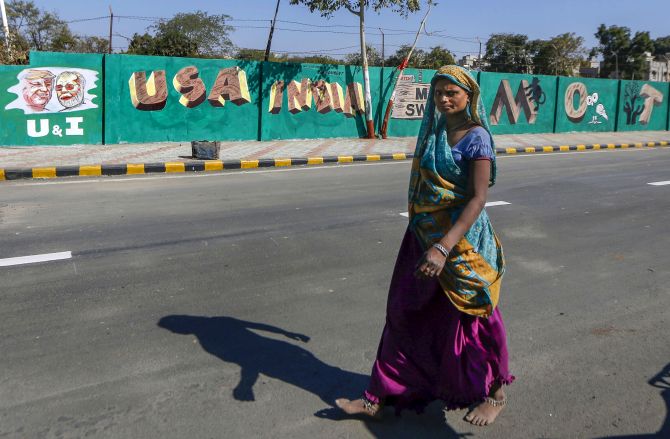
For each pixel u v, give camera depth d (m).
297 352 3.75
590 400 3.21
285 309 4.47
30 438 2.79
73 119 14.73
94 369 3.47
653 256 6.12
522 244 6.49
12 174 10.47
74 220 7.18
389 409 3.08
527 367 3.58
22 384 3.28
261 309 4.46
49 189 9.42
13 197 8.67
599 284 5.18
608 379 3.44
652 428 2.95
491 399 2.92
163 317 4.27
